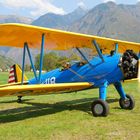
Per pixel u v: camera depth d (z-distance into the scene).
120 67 8.65
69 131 6.30
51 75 10.06
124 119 7.61
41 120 7.60
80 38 8.69
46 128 6.58
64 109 9.40
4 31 7.39
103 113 7.98
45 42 9.12
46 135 5.98
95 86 9.10
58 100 11.62
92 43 9.07
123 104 9.32
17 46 9.52
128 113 8.55
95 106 8.16
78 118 7.82
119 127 6.68
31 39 8.59
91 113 8.59
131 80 8.81
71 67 9.57
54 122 7.31
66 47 9.91
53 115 8.33
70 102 11.03
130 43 10.31
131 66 8.63
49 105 10.31
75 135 5.97
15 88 6.91
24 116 8.19
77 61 9.55
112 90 15.55
